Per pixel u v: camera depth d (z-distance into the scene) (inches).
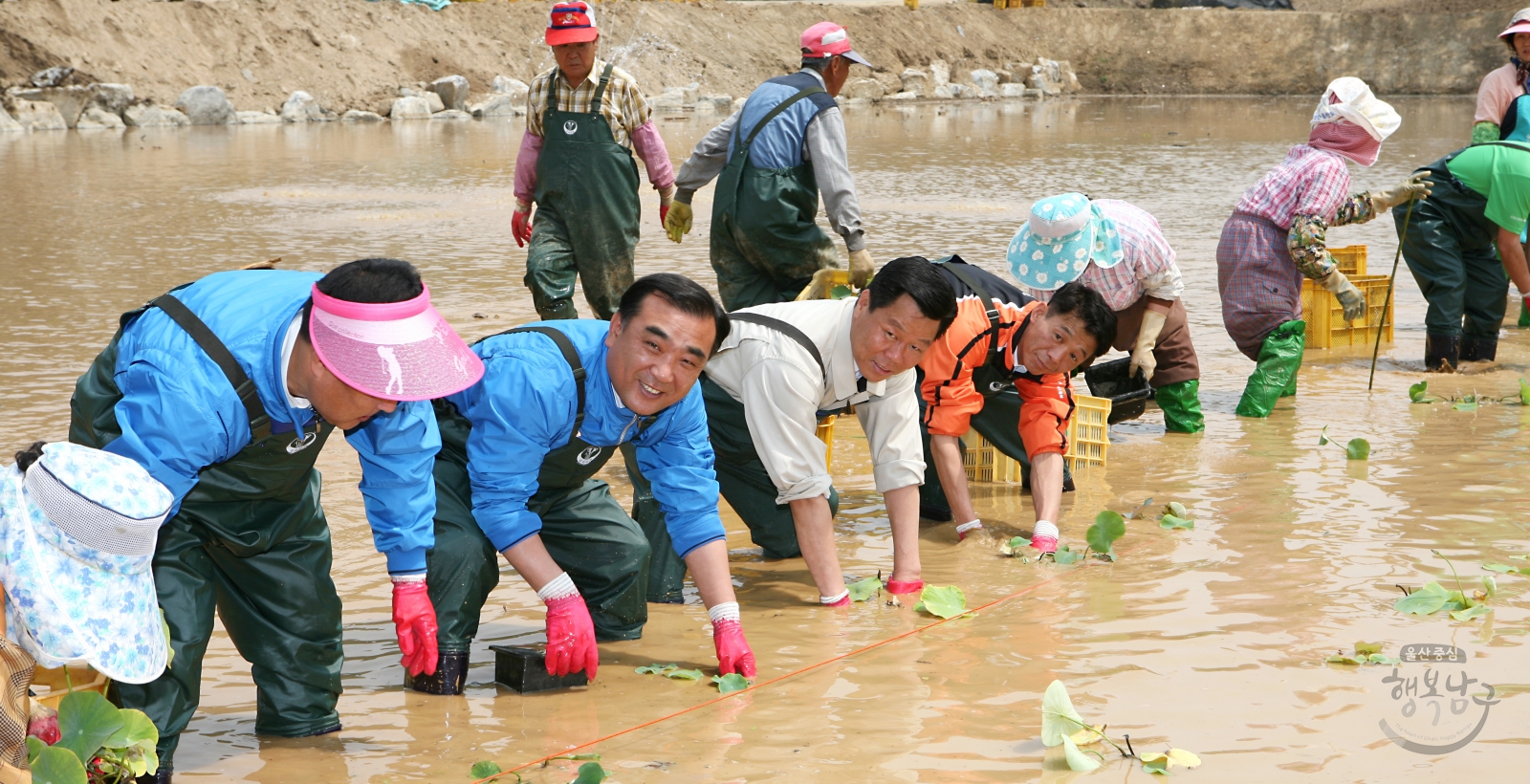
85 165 784.9
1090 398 234.1
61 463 99.5
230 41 1174.3
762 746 125.5
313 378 113.3
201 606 123.2
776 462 165.8
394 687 145.6
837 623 163.2
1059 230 229.0
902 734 127.0
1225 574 174.4
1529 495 207.5
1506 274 315.9
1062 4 1828.2
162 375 113.3
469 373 114.7
